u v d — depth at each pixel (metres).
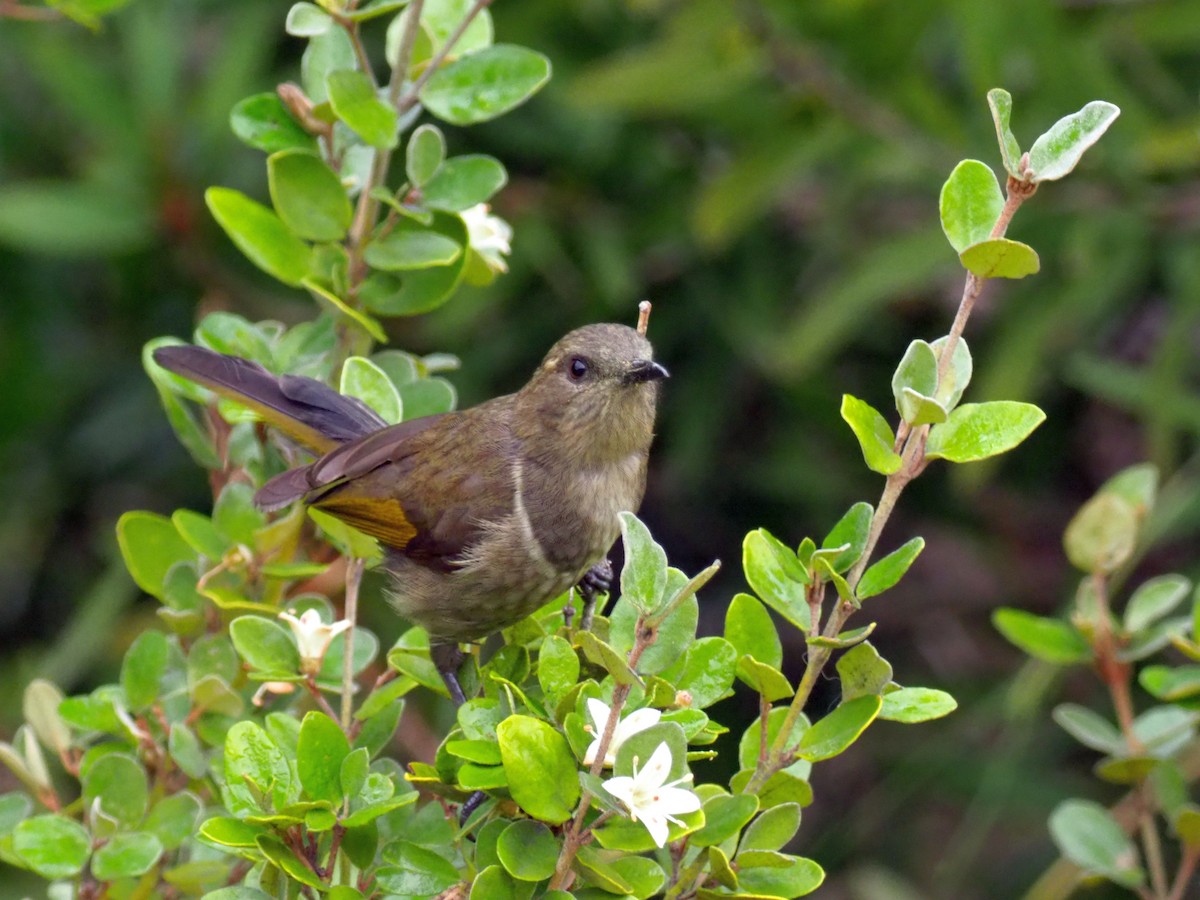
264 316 11.89
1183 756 9.84
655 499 13.55
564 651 5.43
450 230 7.30
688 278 12.46
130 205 11.25
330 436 7.55
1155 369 11.18
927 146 11.33
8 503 12.35
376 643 7.19
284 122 7.40
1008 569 13.20
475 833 6.14
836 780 13.83
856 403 5.23
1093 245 11.14
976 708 12.22
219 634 7.14
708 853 5.28
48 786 6.80
